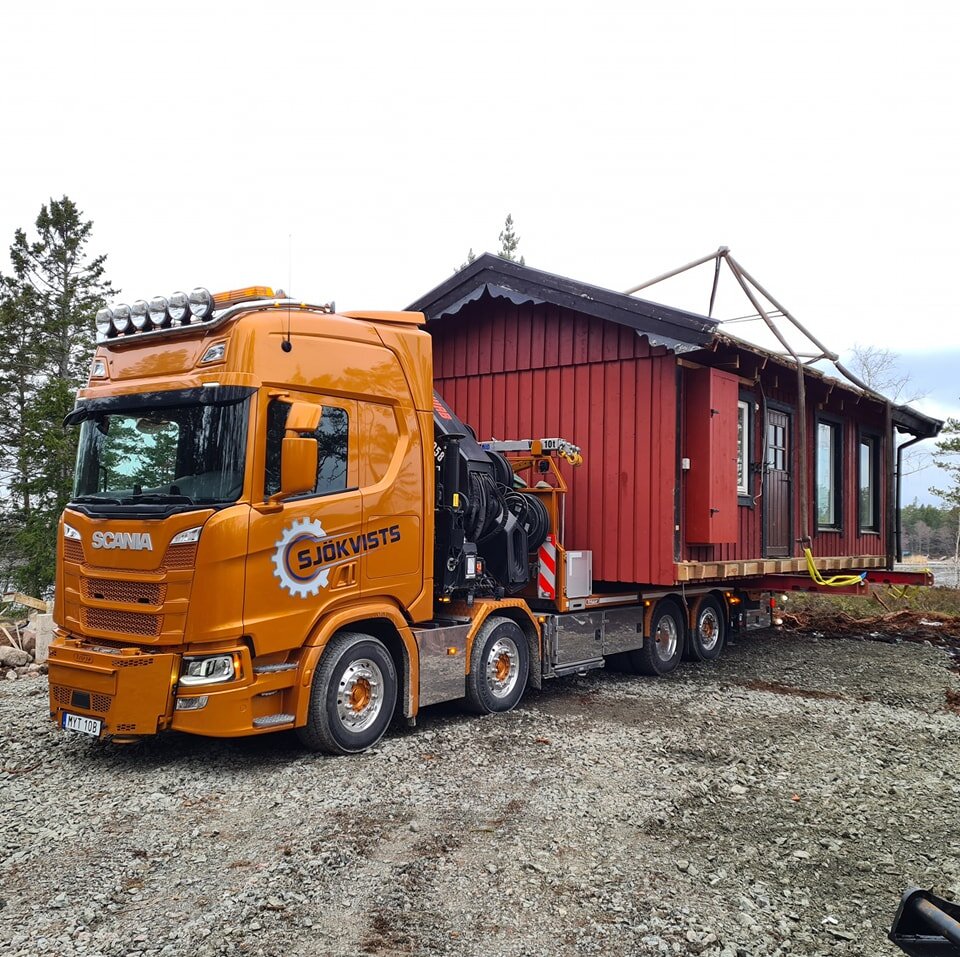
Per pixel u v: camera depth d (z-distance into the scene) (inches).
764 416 447.5
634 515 382.6
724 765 251.4
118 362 266.7
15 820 200.8
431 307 442.3
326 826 196.2
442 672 289.3
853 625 592.7
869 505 608.1
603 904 161.2
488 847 186.2
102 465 261.0
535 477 407.8
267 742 267.7
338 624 253.0
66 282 1288.1
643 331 370.3
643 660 400.8
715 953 144.6
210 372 240.2
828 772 246.8
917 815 213.9
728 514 389.7
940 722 312.5
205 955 140.3
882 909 162.9
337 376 259.9
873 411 586.6
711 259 429.4
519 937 148.6
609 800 217.3
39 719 292.4
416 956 141.9
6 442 1138.7
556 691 359.6
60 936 146.5
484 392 443.8
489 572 337.1
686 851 187.6
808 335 451.8
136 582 235.0
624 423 388.8
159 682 227.3
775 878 175.5
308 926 150.5
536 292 403.9
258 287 250.8
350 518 258.8
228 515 227.8
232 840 188.7
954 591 719.7
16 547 1028.5
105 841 188.1
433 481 292.0
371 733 260.8
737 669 422.6
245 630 230.1
